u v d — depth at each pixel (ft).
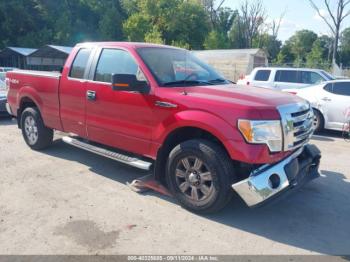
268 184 12.72
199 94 14.16
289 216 14.21
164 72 15.78
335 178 18.67
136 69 15.84
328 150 25.22
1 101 34.17
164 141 14.75
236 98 13.64
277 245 12.10
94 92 17.20
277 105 13.26
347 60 232.12
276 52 234.79
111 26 201.57
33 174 18.43
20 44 164.04
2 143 24.66
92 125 17.70
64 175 18.31
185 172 14.28
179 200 14.56
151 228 13.02
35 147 22.39
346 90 30.25
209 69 18.22
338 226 13.50
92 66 17.62
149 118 15.08
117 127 16.47
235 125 12.73
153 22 205.87
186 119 13.71
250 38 215.72
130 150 16.31
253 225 13.43
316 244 12.21
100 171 18.97
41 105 20.80
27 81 21.65
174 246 11.89
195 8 208.64
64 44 175.73
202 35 212.84
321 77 41.81
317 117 31.32
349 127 29.14
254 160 12.60
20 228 12.91
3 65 127.75
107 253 11.44
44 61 120.37
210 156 13.24
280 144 13.04
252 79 45.93
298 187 14.06
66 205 14.82
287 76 43.62
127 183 17.20
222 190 13.24
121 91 15.96
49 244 11.91
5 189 16.43
